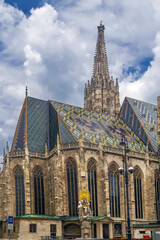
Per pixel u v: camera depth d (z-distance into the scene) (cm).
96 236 9244
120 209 10400
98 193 10075
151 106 14688
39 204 10256
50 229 8975
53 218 9069
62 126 10938
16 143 11019
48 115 12238
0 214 10356
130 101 14062
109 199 10238
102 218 9312
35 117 11794
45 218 8950
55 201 9638
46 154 10750
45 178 10575
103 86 16362
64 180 9919
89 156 10144
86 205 9038
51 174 10356
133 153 11181
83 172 9681
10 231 8819
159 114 12056
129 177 10644
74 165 10050
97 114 12756
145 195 11069
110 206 10200
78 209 9131
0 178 10819
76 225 9294
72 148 10088
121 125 13038
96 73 16738
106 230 9375
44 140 11338
